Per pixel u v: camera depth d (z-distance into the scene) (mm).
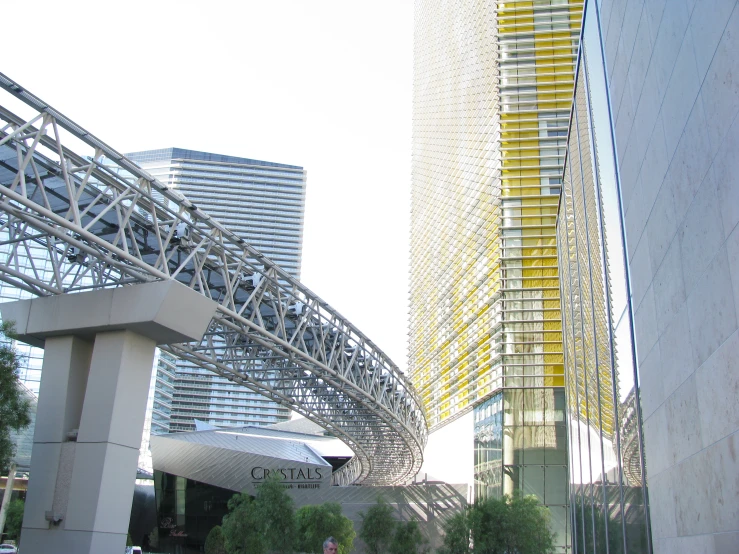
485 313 82438
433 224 106688
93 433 31172
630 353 21438
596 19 24719
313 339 51062
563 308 44531
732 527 12883
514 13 84000
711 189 13141
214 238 36875
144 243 37656
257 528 57344
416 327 114625
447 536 57344
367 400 57125
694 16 13562
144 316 31641
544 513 61125
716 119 12602
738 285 12047
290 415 194875
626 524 23250
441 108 108875
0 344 29703
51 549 30109
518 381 75375
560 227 44375
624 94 20422
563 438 73375
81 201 34500
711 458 14078
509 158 79688
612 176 22750
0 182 31938
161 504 95125
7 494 75062
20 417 28281
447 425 94062
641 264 19422
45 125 26812
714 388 13695
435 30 118562
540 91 80812
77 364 33344
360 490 86312
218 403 193750
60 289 34250
